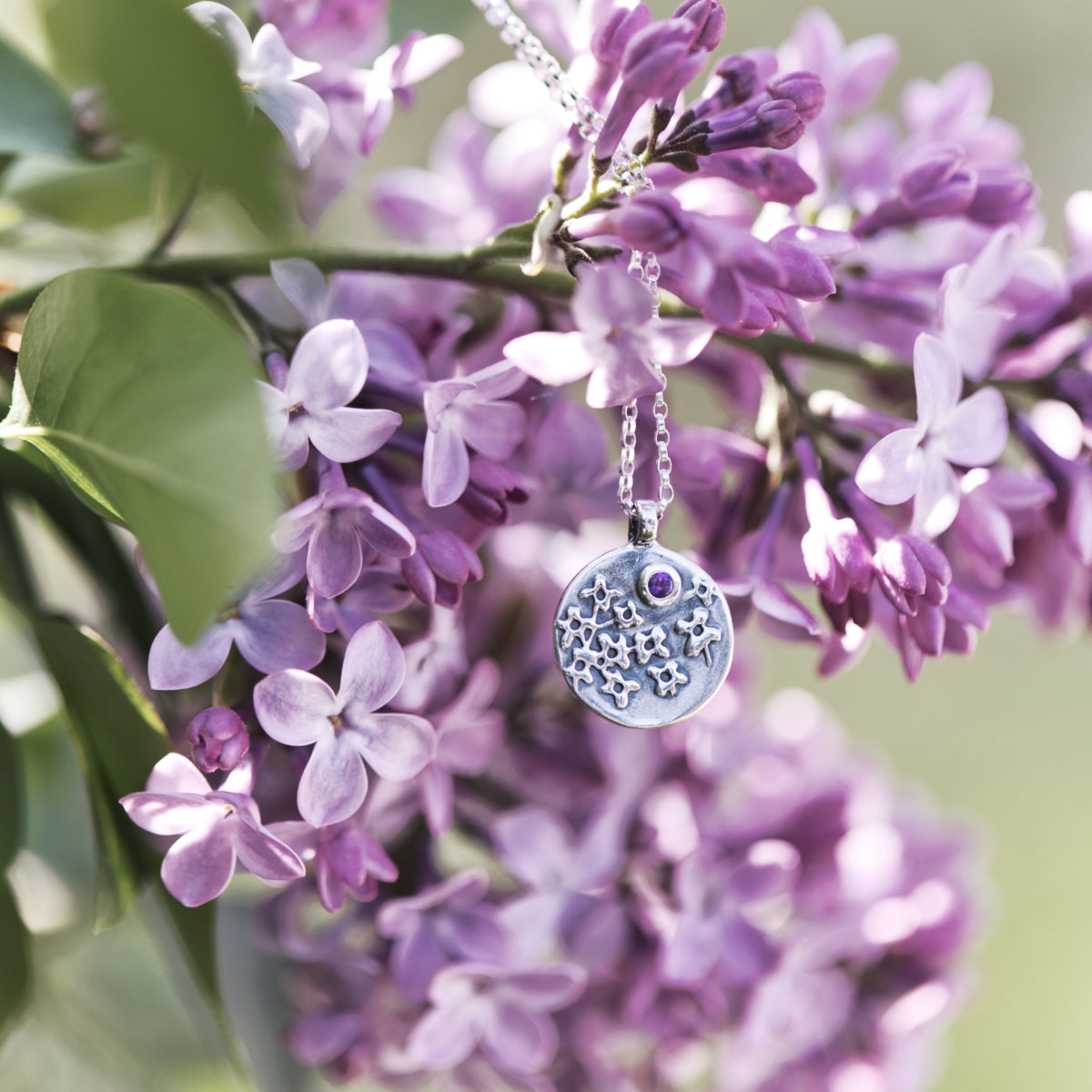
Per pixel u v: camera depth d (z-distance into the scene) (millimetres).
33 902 502
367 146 461
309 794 446
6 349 463
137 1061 491
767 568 468
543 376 444
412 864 483
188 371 428
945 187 470
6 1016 468
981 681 988
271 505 424
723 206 472
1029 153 983
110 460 431
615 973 494
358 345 445
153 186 469
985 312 474
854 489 466
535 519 482
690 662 462
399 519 454
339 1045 490
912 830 531
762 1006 494
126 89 431
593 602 461
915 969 514
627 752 494
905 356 488
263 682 443
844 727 940
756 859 493
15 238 506
